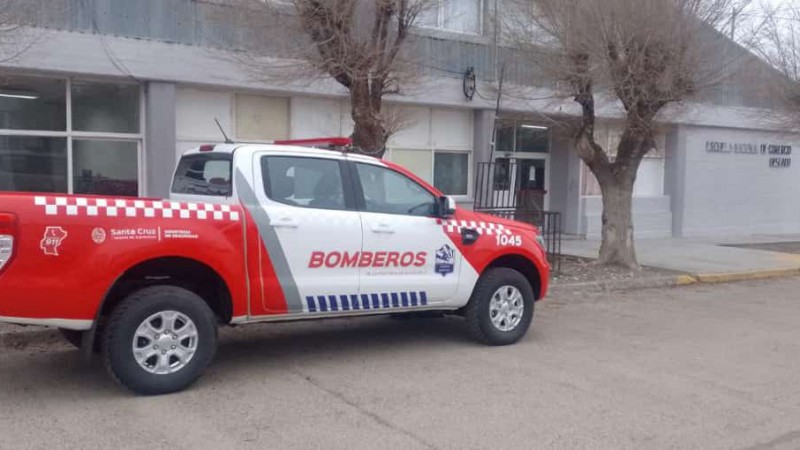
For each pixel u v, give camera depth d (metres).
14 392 6.06
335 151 7.05
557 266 13.35
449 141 16.19
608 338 8.58
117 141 12.13
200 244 6.02
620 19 10.87
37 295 5.39
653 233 20.70
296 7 9.02
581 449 5.04
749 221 23.00
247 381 6.51
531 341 8.33
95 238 5.59
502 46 13.48
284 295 6.52
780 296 12.31
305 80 11.12
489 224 7.95
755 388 6.62
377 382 6.55
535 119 16.61
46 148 11.56
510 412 5.78
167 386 5.98
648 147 13.30
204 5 11.06
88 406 5.72
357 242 6.91
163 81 12.02
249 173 6.48
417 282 7.32
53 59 10.98
